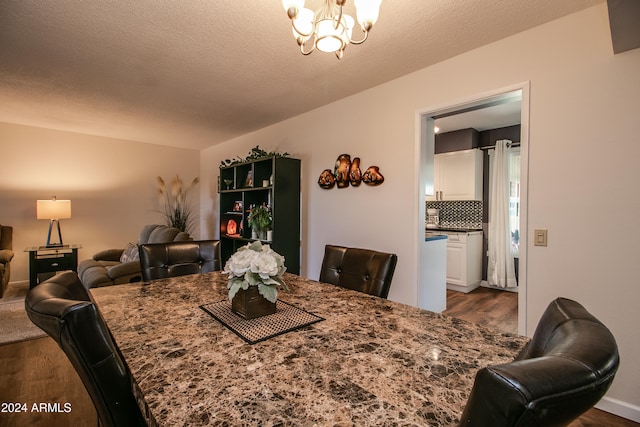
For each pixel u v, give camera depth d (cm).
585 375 41
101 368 80
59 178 475
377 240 287
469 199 455
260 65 247
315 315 124
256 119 399
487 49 214
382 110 282
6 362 229
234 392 72
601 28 171
